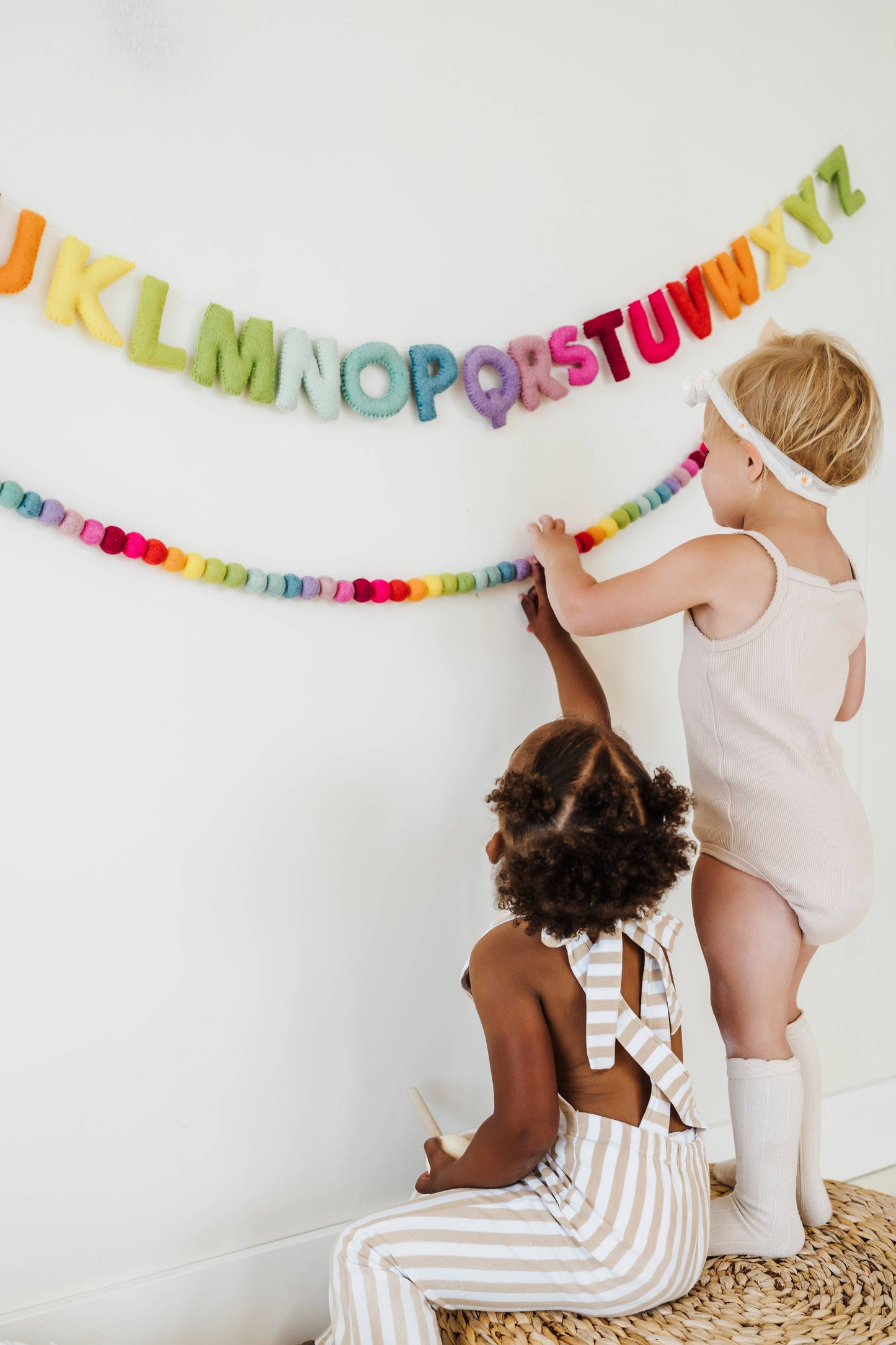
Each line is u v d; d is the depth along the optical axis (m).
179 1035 1.14
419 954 1.27
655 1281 0.93
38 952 1.07
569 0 1.22
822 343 1.10
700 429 1.38
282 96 1.08
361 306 1.14
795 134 1.40
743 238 1.34
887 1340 0.96
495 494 1.25
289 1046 1.21
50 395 1.00
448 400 1.20
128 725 1.08
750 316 1.39
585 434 1.29
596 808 0.92
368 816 1.22
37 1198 1.09
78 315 1.00
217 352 1.05
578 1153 0.96
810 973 1.56
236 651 1.13
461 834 1.28
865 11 1.43
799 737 1.08
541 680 1.31
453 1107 1.32
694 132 1.32
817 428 1.06
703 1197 0.99
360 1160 1.26
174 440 1.07
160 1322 1.14
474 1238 0.94
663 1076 0.96
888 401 1.52
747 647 1.06
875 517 1.54
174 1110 1.15
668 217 1.32
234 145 1.06
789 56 1.38
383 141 1.13
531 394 1.22
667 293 1.32
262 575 1.10
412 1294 0.94
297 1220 1.23
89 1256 1.12
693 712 1.12
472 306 1.20
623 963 0.98
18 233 0.94
